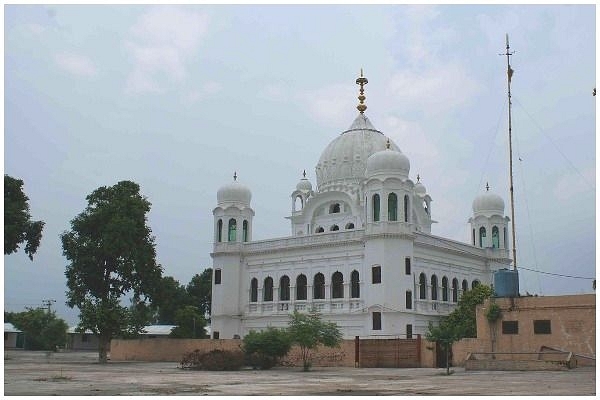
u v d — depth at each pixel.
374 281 67.31
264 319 75.69
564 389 27.33
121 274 66.25
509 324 47.88
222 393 26.42
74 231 66.31
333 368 51.34
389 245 67.25
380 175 69.75
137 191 68.94
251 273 78.88
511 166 54.62
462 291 77.50
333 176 82.56
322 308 71.31
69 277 65.56
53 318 107.62
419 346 51.59
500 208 86.12
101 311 59.38
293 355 55.38
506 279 49.44
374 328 66.19
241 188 82.38
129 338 66.81
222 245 80.12
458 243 77.75
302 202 88.25
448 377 37.09
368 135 83.88
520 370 42.62
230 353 49.09
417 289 69.44
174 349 65.38
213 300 79.69
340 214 79.50
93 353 91.81
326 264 72.38
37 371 44.31
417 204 84.19
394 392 26.72
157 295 68.69
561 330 45.84
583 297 45.47
